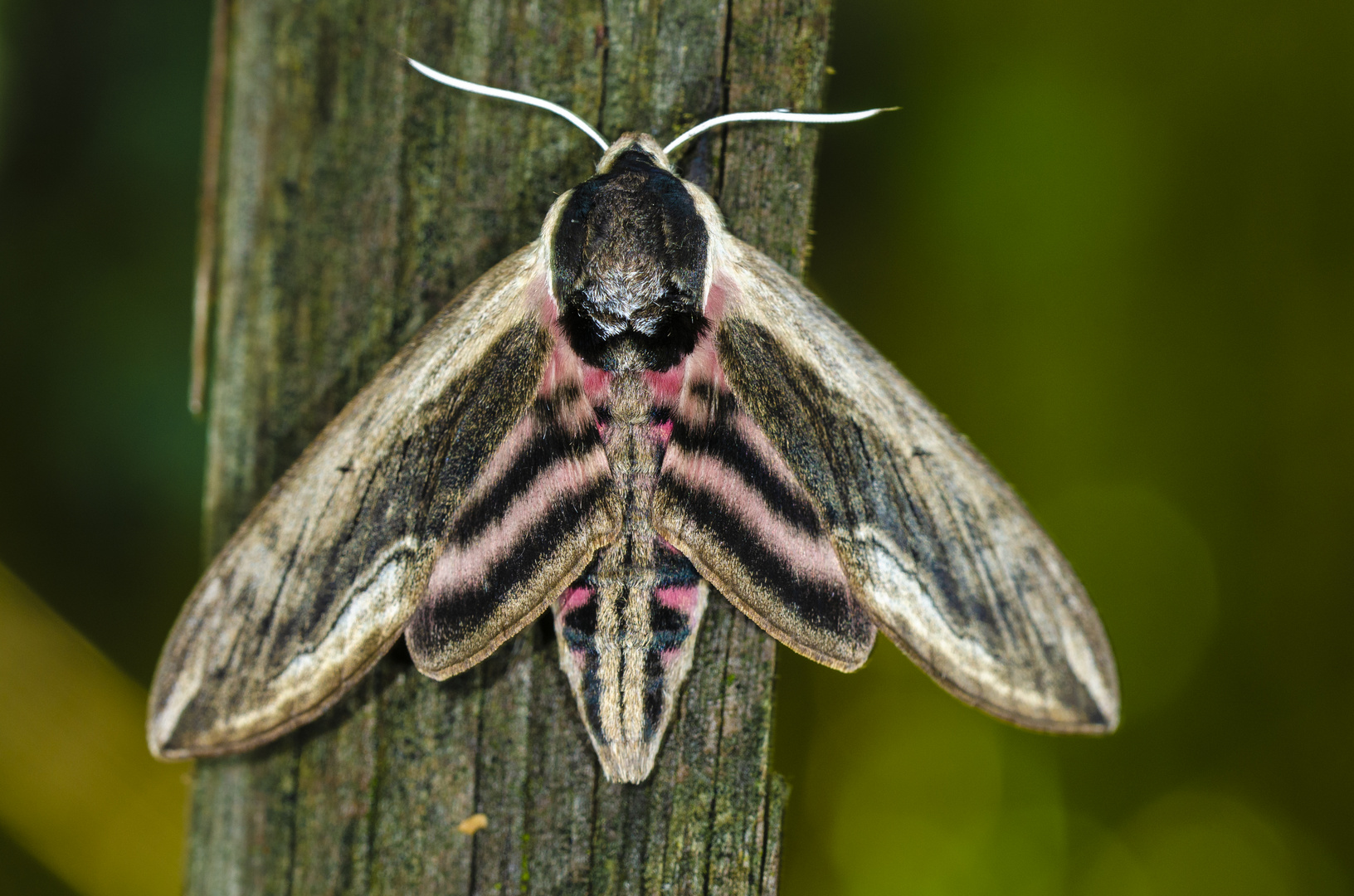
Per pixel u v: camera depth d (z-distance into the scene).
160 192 0.55
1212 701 0.57
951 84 0.57
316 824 0.51
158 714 0.49
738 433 0.50
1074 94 0.57
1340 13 0.57
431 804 0.50
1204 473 0.57
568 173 0.50
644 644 0.50
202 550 0.51
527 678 0.50
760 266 0.50
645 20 0.50
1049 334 0.58
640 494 0.50
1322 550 0.56
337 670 0.50
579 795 0.50
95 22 0.55
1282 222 0.57
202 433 0.55
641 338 0.50
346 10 0.51
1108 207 0.57
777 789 0.50
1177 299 0.57
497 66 0.50
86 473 0.55
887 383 0.50
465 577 0.50
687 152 0.50
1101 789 0.57
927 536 0.50
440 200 0.51
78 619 0.55
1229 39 0.57
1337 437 0.57
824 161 0.57
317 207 0.51
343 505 0.50
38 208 0.55
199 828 0.51
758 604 0.50
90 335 0.55
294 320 0.51
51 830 0.55
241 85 0.51
